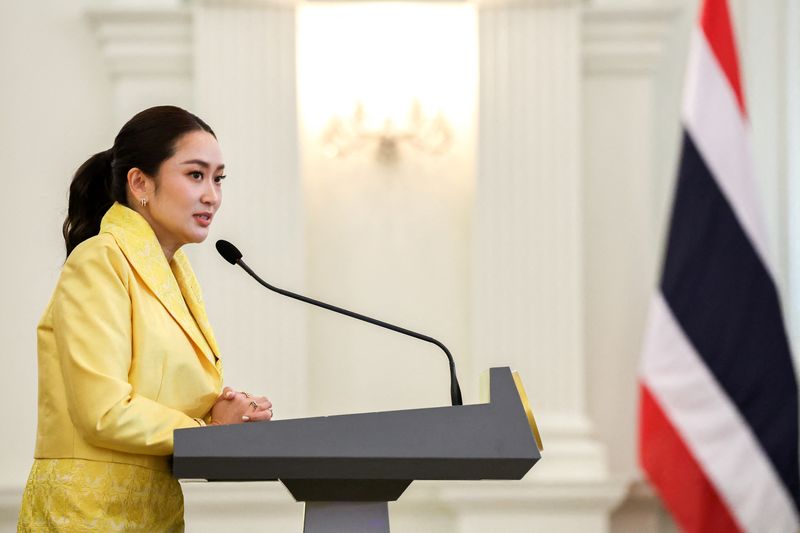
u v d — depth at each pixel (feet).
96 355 14.75
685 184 36.55
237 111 37.60
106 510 15.03
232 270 37.40
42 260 37.65
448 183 39.63
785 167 39.52
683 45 39.40
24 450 37.17
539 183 38.22
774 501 35.88
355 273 39.37
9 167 37.86
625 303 38.99
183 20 37.88
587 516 36.55
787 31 39.65
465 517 36.29
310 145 39.42
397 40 39.70
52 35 38.37
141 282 15.75
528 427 13.05
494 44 38.34
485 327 38.17
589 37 38.75
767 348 36.17
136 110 37.99
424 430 12.92
